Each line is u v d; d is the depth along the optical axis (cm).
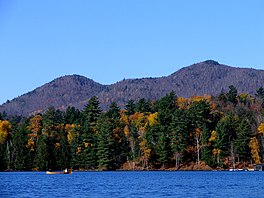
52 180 14875
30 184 12950
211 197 9269
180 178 15900
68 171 19675
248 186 12069
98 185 12575
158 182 13788
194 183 13275
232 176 17062
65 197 9294
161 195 9662
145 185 12525
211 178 15800
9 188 11506
